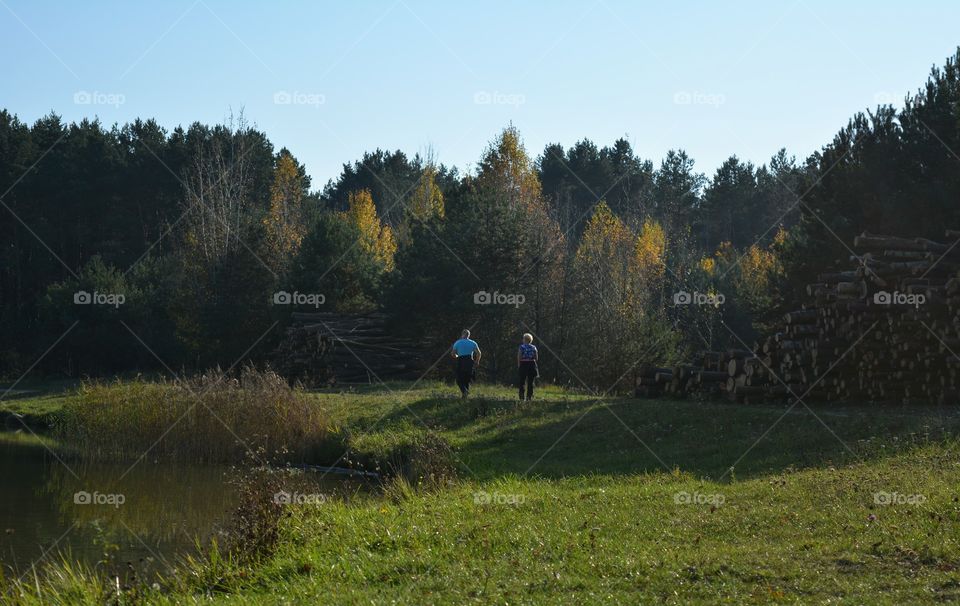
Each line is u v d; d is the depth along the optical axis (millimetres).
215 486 19875
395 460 20922
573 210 81188
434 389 31828
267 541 11000
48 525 15586
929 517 10109
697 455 17953
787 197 91188
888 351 21109
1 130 77562
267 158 81812
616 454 19016
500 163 63062
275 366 42844
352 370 38375
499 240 40875
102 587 10148
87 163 76188
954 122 26859
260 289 50469
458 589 8578
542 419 22781
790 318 22922
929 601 7590
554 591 8336
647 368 26812
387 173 93938
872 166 27969
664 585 8352
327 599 8562
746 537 10047
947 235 21344
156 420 25016
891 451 15078
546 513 12109
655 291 55875
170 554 13133
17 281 74250
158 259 63906
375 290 46125
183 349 53469
